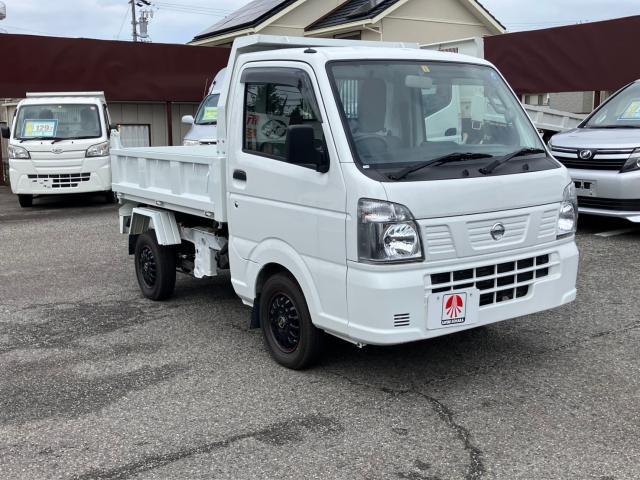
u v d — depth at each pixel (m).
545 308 4.55
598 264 7.49
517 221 4.33
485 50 15.86
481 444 3.74
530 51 14.88
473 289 4.14
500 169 4.35
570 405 4.19
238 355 5.22
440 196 4.00
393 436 3.85
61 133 13.79
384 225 3.90
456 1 21.55
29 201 14.05
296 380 4.68
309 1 21.94
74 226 11.58
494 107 4.94
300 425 4.02
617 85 13.34
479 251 4.16
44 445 3.86
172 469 3.55
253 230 4.92
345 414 4.14
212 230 5.93
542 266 4.51
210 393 4.51
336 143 4.13
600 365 4.80
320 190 4.23
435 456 3.63
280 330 4.93
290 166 4.48
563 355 5.01
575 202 4.78
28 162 13.31
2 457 3.73
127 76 17.89
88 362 5.15
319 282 4.32
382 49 4.75
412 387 4.51
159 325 6.04
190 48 18.55
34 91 16.89
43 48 16.83
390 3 19.81
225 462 3.61
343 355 5.09
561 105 20.94
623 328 5.53
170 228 6.46
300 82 4.45
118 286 7.48
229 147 5.14
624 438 3.77
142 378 4.80
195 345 5.48
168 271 6.65
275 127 4.67
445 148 4.49
